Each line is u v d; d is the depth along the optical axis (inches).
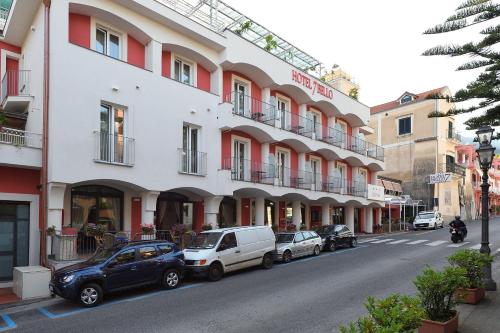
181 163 656.4
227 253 533.3
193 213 767.7
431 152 1685.5
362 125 1269.7
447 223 1676.9
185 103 673.6
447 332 251.9
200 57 723.4
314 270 569.0
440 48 280.8
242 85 848.3
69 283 382.3
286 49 960.3
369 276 511.2
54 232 497.4
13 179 516.7
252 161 840.9
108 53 609.9
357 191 1175.6
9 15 615.8
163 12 634.2
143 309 372.2
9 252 517.0
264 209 874.1
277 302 386.0
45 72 513.7
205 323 322.7
